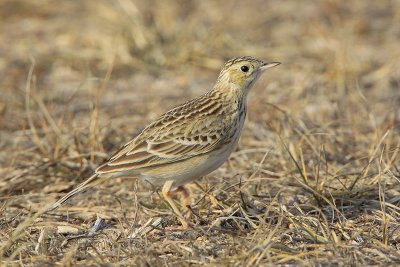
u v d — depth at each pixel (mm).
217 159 12750
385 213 12070
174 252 11500
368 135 16797
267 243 10914
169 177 12562
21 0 26859
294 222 11945
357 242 11617
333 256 10953
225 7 26266
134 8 23953
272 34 24062
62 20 25578
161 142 12406
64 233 12586
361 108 17938
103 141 16484
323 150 14375
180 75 21688
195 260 11109
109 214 13312
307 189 13250
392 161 14188
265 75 20969
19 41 24031
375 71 20938
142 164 12344
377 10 25734
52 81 21203
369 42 23203
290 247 11344
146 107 19406
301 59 22031
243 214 12281
